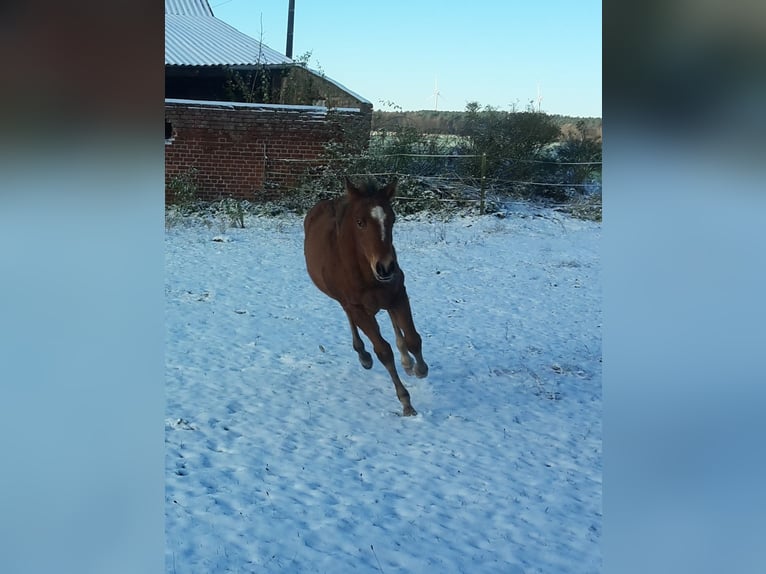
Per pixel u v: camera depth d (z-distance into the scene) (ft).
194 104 47.06
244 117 47.67
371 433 14.97
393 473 13.08
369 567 9.95
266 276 30.71
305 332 22.72
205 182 48.14
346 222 16.61
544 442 14.60
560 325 23.95
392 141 50.75
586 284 29.99
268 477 12.76
